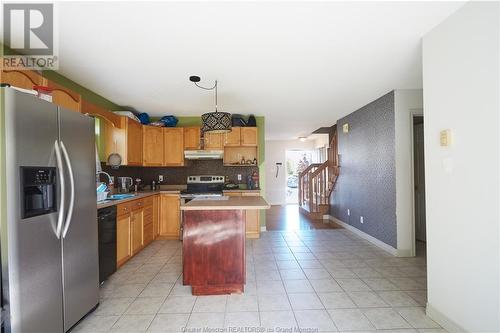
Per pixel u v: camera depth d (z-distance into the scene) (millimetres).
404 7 1763
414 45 2297
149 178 5098
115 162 3840
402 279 2809
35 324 1592
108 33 2055
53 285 1735
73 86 3129
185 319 2076
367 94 3754
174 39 2158
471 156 1693
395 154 3572
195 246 2516
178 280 2830
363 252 3746
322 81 3189
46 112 1695
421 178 4512
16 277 1476
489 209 1581
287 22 1931
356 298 2395
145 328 1957
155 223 4418
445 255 1917
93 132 2217
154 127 4656
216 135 4785
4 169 1458
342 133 5398
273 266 3211
